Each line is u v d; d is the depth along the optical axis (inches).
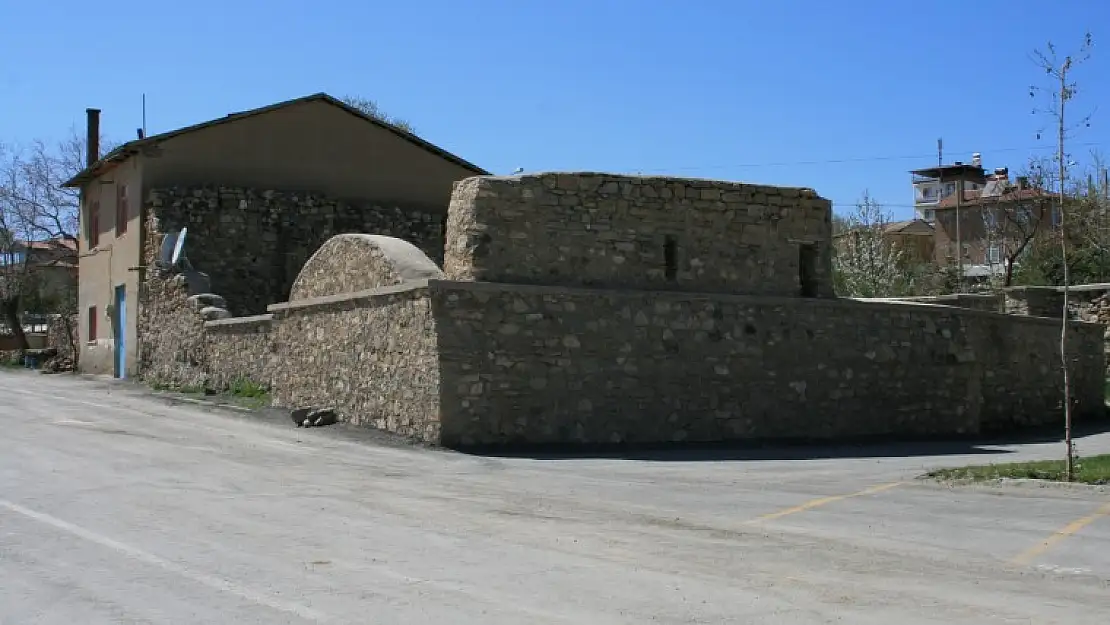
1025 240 1700.3
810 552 378.9
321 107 1433.3
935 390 864.9
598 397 708.0
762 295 790.5
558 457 650.8
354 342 786.8
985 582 336.2
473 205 698.2
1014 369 959.6
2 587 310.0
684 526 425.7
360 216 1429.6
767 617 288.8
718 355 759.1
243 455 635.5
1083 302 1187.3
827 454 710.5
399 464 604.7
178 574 327.3
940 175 2992.1
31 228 2037.4
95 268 1521.9
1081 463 595.5
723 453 698.2
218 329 1099.9
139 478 531.2
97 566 337.1
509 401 678.5
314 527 408.8
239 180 1374.3
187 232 1305.4
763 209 803.4
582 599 305.6
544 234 716.7
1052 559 371.2
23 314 2269.9
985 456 707.4
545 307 696.4
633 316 727.7
